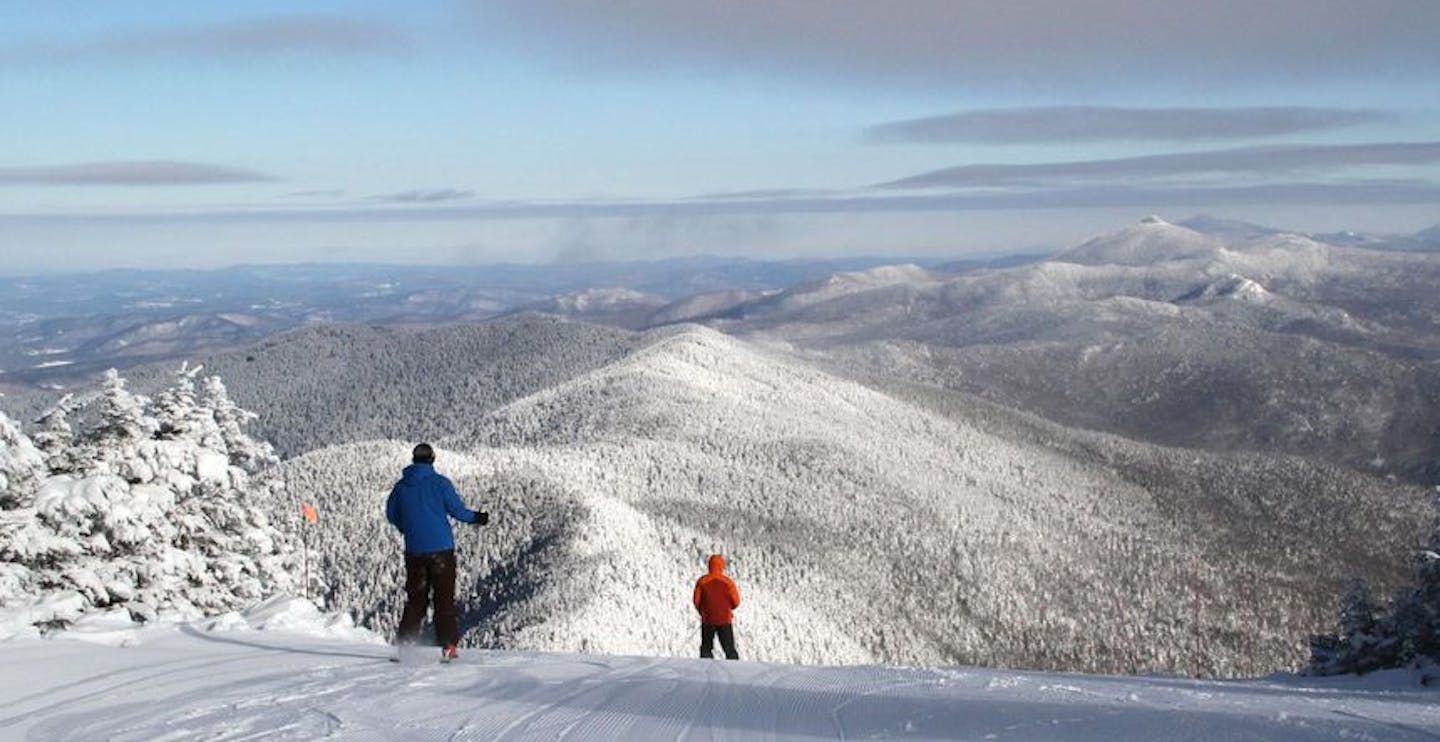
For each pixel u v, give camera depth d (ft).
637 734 25.05
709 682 32.63
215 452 69.36
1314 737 24.75
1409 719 27.17
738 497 513.86
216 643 39.58
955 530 538.06
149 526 61.77
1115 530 625.00
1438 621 79.77
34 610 40.50
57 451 63.82
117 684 31.37
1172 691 32.19
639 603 269.03
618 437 612.70
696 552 364.79
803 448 622.54
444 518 36.19
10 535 51.06
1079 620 485.15
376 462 368.68
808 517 501.56
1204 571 575.38
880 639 378.32
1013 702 29.40
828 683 32.86
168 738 24.75
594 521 318.65
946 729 25.62
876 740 24.44
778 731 25.44
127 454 63.31
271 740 24.41
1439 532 81.51
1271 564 615.16
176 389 70.74
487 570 309.42
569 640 236.22
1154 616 512.22
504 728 25.59
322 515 332.60
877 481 588.50
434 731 25.26
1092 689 32.17
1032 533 565.12
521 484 358.02
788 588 380.99
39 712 27.84
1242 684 36.42
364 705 28.32
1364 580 86.58
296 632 42.88
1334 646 88.79
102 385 65.00
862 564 459.32
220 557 74.95
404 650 35.65
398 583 277.44
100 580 54.34
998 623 457.27
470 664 35.55
